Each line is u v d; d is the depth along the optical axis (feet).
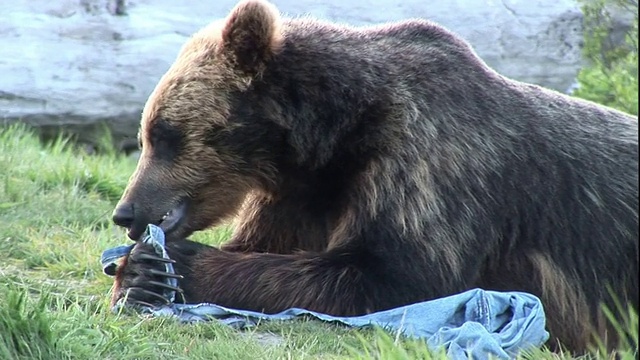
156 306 35.65
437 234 36.01
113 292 36.40
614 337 38.86
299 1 67.77
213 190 38.45
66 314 32.07
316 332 34.01
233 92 37.73
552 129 39.27
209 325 33.86
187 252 36.88
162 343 31.89
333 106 37.45
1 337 29.63
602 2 71.46
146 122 38.27
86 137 65.87
